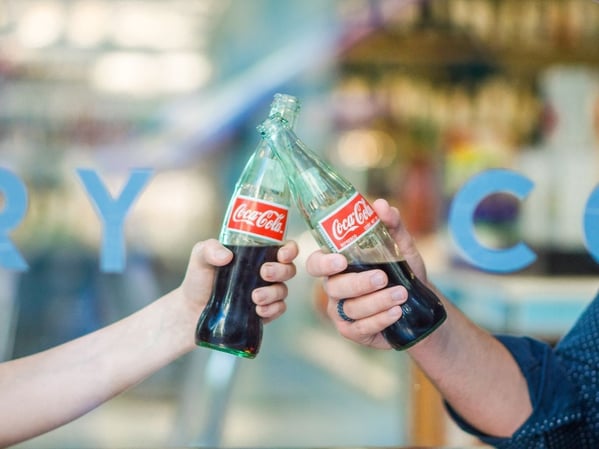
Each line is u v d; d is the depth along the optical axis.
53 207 3.90
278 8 4.44
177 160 4.29
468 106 4.26
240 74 4.48
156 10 4.32
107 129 4.28
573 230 2.83
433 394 2.33
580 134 3.34
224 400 2.46
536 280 2.73
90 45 4.25
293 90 4.50
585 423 1.13
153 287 3.92
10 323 3.44
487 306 2.76
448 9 4.16
